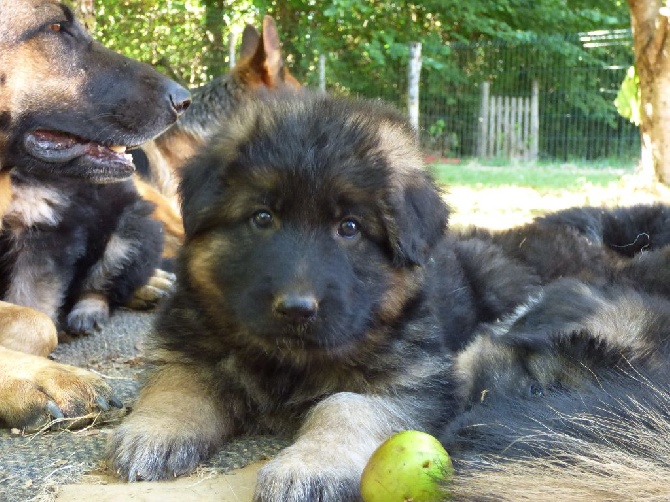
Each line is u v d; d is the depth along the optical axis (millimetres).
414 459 515
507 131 4359
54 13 875
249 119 700
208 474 599
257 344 656
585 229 1093
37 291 942
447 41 4926
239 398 677
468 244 962
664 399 537
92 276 1033
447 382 685
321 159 654
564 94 4359
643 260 939
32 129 875
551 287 786
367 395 652
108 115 899
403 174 690
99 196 1003
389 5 4676
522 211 1925
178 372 676
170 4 3730
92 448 631
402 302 687
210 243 676
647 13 2152
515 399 610
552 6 5094
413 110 3781
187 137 1480
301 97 740
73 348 936
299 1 4305
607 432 509
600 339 658
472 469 507
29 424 660
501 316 864
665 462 476
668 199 1953
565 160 4195
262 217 657
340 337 638
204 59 3715
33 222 928
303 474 540
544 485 466
